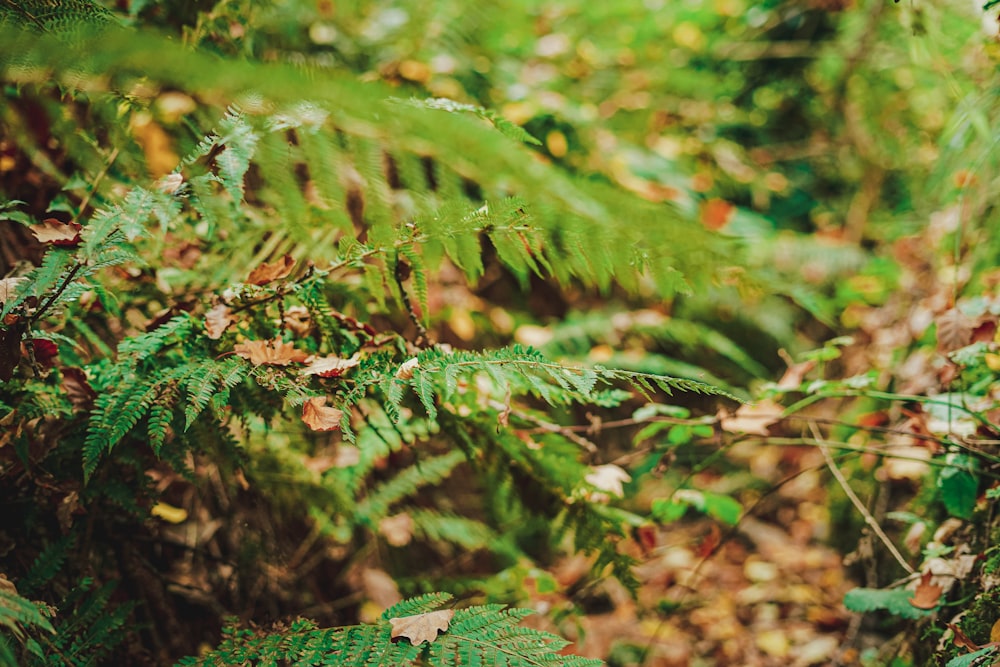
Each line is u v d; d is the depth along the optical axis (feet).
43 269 5.19
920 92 9.59
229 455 5.74
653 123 10.36
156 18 6.12
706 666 7.30
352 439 5.17
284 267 5.71
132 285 5.87
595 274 5.62
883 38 9.45
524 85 8.83
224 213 5.66
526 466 6.01
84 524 5.73
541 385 5.31
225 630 5.38
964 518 5.87
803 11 10.76
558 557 8.64
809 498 9.11
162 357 5.55
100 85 5.37
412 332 6.77
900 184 10.30
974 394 6.26
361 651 5.24
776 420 6.41
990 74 6.87
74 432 5.57
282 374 5.37
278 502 6.28
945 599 5.95
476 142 5.13
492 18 9.01
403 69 7.59
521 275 5.76
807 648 7.22
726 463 9.98
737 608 7.85
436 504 7.88
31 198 6.00
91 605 5.45
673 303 9.87
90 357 5.75
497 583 6.95
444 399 5.87
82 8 5.28
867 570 6.95
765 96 11.28
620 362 7.68
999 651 5.34
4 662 4.86
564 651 7.36
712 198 9.76
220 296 5.60
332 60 7.28
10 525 5.57
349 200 6.65
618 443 9.92
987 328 6.17
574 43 10.05
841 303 8.59
